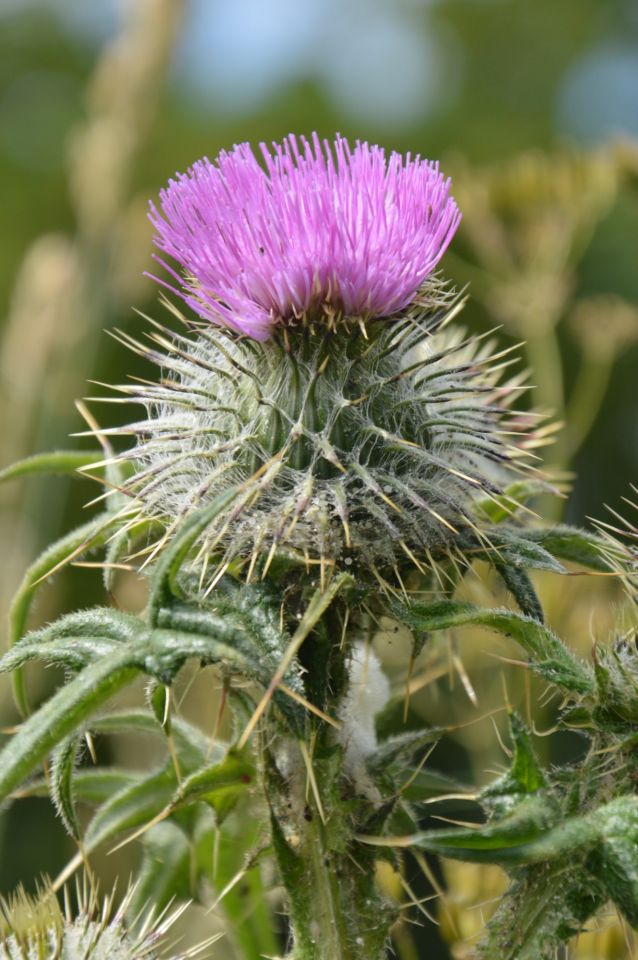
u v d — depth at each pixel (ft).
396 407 13.69
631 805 10.73
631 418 54.90
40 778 16.05
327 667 12.67
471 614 12.32
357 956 12.30
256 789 12.72
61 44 84.33
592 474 48.88
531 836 10.58
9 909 14.56
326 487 13.07
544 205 26.03
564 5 83.15
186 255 13.92
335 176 13.96
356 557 13.01
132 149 35.99
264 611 12.03
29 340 34.19
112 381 56.29
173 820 15.42
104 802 15.66
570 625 20.58
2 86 82.17
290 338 13.64
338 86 80.79
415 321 13.89
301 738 11.18
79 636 11.91
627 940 13.57
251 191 13.84
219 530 12.88
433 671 16.60
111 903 14.76
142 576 13.20
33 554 32.94
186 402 14.15
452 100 81.15
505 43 83.10
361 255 13.44
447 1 83.25
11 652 11.81
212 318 14.02
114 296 35.40
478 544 13.37
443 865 17.75
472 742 21.61
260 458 13.47
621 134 26.73
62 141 79.82
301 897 12.16
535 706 21.35
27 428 34.01
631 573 13.55
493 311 26.58
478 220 26.32
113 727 15.01
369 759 13.26
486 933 11.64
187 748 14.89
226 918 15.53
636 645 13.09
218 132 75.41
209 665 12.64
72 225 77.92
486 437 14.16
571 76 83.10
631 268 56.85
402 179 13.93
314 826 12.42
